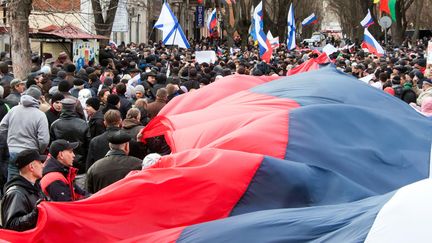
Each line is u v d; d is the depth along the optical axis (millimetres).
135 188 5566
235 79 8859
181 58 25766
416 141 6723
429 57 18281
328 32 102750
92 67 15961
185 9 66125
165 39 23172
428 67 18281
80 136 10156
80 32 21141
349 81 7934
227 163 5676
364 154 6395
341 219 4570
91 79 14664
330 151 6395
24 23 16734
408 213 4156
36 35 19844
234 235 4902
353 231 4379
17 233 5414
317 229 4633
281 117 6594
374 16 51531
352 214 4547
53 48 20453
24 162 6699
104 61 19641
